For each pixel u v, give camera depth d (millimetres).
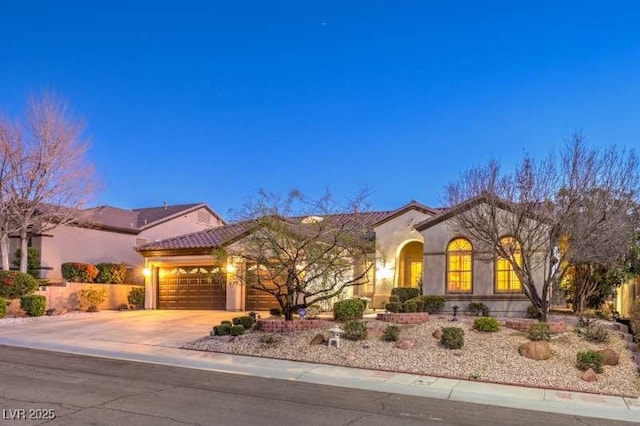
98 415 7613
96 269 27359
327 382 10938
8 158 23922
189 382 10422
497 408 9234
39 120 25156
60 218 26125
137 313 24500
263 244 15961
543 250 16297
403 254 25375
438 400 9672
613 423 8500
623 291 21938
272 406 8672
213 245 25141
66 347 14805
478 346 13586
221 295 25844
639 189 15781
